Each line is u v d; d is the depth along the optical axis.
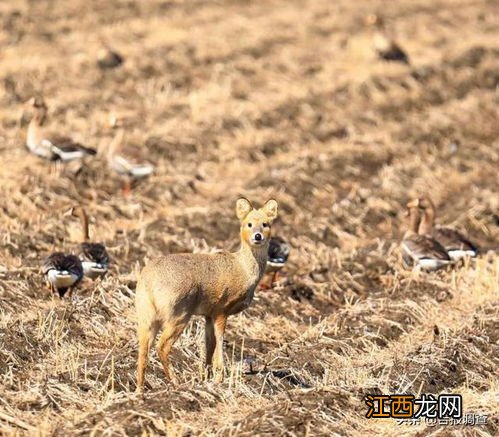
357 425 29.78
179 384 31.39
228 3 104.94
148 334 30.28
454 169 63.47
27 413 29.75
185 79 76.44
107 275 42.25
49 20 90.38
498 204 55.78
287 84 77.31
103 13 94.56
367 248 49.59
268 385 32.44
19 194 52.06
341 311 40.78
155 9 98.56
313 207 56.06
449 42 92.81
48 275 38.97
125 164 54.78
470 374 34.53
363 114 71.94
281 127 68.25
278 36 91.19
